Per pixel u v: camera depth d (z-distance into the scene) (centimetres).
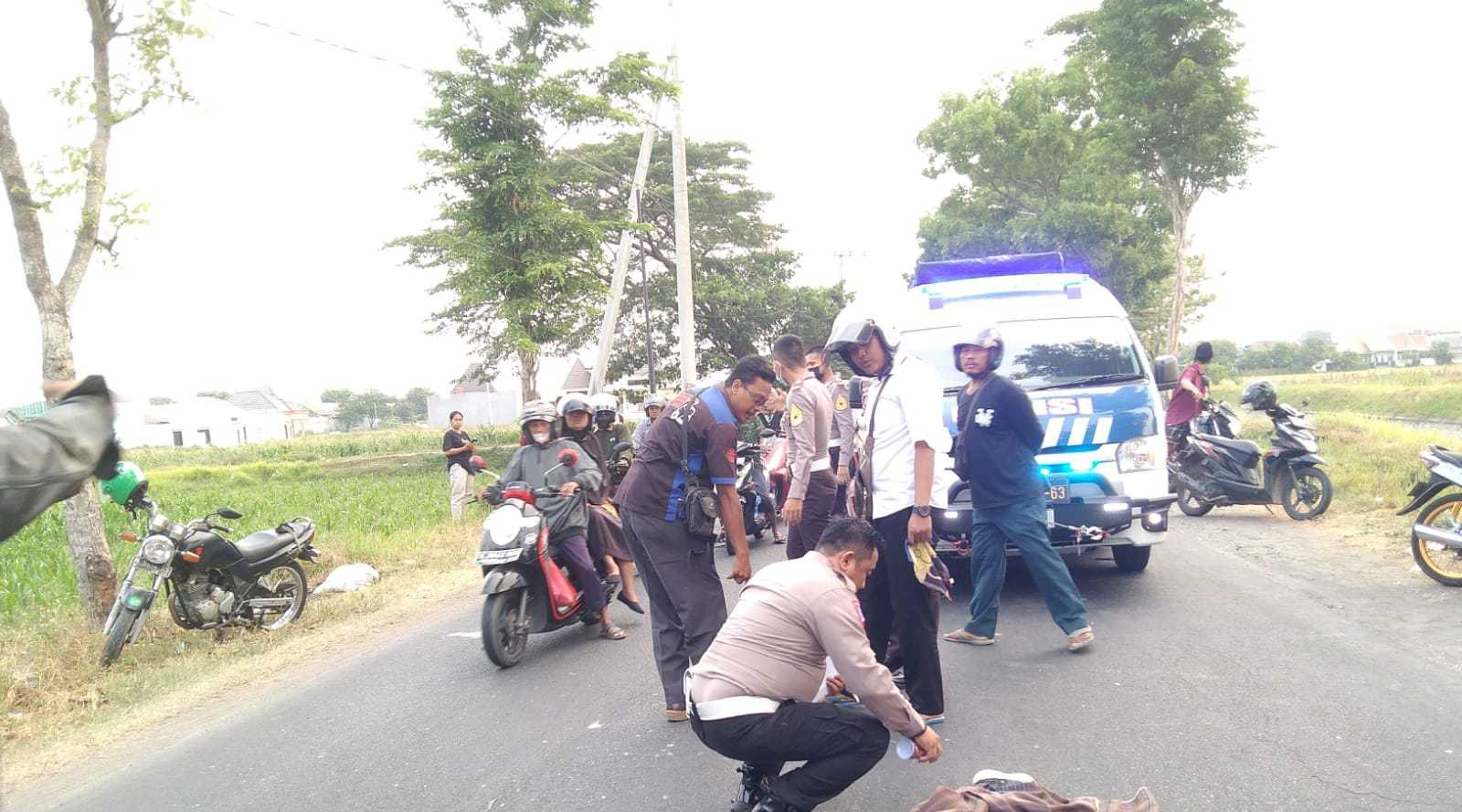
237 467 3328
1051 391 746
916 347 810
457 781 457
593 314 2444
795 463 625
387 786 456
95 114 796
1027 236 3228
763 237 4616
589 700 568
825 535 383
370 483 2353
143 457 4569
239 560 775
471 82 2192
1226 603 687
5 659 697
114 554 1191
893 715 350
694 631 509
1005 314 816
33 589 968
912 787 415
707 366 4544
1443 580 688
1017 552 727
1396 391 4303
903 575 484
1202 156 2630
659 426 524
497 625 636
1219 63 2706
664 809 410
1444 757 405
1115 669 554
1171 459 1156
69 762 535
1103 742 449
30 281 774
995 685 541
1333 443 1628
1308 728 448
